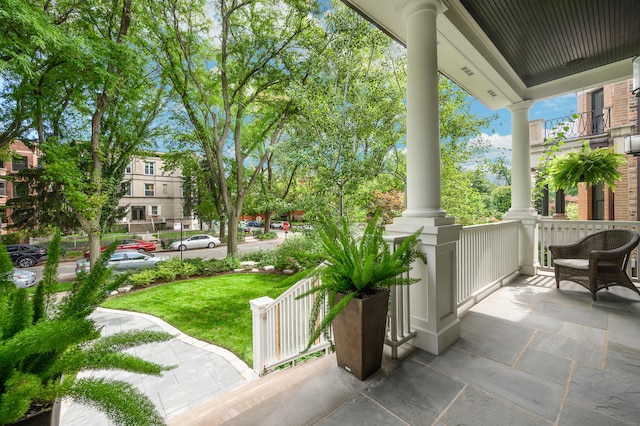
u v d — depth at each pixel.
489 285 3.51
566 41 3.17
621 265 3.18
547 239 4.67
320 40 6.91
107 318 5.52
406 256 1.91
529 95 4.39
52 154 8.16
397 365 1.95
